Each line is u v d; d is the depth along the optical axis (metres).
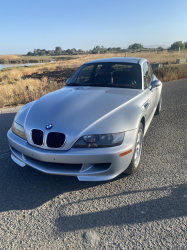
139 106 3.03
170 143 3.97
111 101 2.99
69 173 2.52
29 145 2.68
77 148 2.45
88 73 4.12
